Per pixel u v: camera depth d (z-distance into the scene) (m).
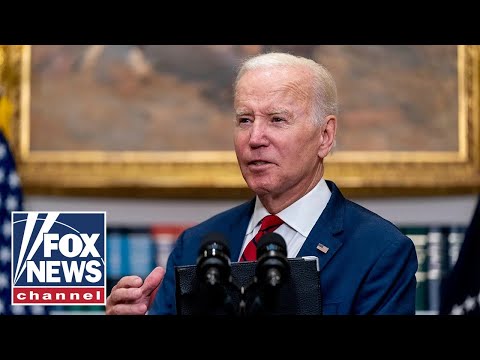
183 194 5.81
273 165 2.93
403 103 6.01
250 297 2.35
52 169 5.82
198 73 6.00
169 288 3.25
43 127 5.88
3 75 5.86
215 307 2.54
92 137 5.91
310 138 2.96
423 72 6.05
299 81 2.94
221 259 2.25
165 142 5.93
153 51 6.01
